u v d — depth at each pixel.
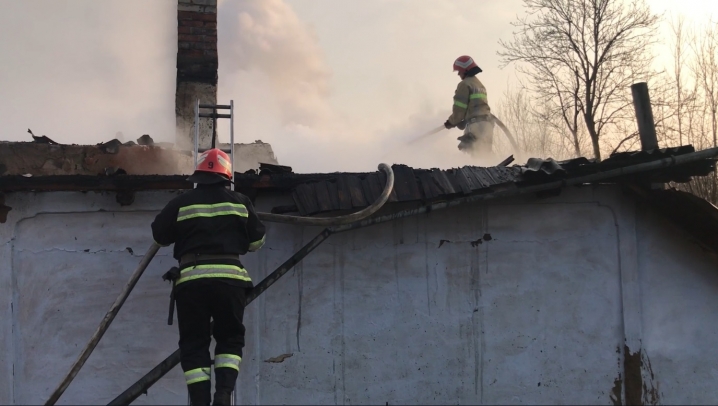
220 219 4.01
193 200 4.03
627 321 5.59
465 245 5.52
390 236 5.44
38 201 4.94
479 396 5.45
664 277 5.68
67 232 5.02
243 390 5.16
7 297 4.88
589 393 5.54
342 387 5.29
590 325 5.60
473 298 5.50
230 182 4.26
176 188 4.96
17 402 4.84
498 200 5.56
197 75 7.41
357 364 5.33
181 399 5.10
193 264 3.92
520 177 5.20
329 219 4.43
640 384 5.56
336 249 5.37
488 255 5.54
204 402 3.83
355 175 5.14
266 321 5.24
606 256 5.65
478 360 5.47
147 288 5.10
